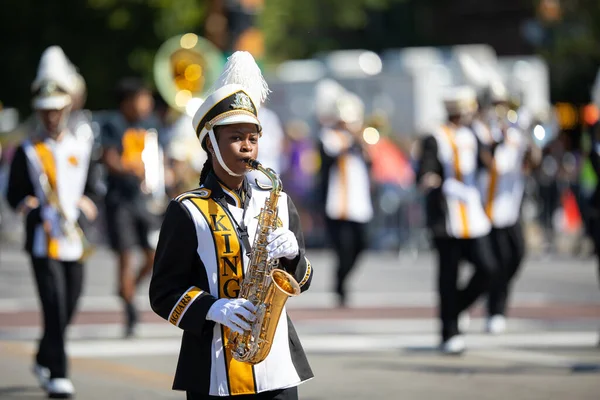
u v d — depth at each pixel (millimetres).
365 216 47406
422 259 69625
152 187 38562
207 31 51781
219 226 17484
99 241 76125
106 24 77125
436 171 36344
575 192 71438
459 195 35906
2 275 58000
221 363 17203
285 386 17391
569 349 36094
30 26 79625
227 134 17484
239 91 17547
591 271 59969
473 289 36031
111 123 38438
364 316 43812
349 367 33344
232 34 50000
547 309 45406
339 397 29078
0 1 78500
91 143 30406
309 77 88312
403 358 34812
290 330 17766
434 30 149500
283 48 113625
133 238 38312
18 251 75625
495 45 145375
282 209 17859
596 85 35594
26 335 39000
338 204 47031
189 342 17438
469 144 36438
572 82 104562
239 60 17812
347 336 39094
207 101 17578
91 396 29297
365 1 130250
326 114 50000
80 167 29562
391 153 72812
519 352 35719
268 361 17344
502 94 39094
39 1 78625
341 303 47031
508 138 39094
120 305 46812
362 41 142750
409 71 84938
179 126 44281
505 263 39469
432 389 29984
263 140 47062
